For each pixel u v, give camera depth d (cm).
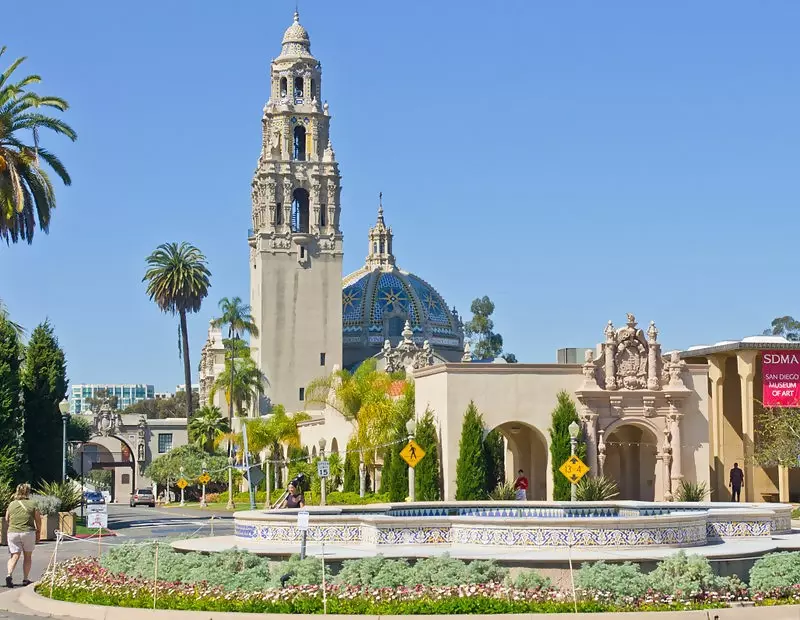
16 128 6431
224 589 2942
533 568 3023
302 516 3111
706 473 6912
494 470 7269
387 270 17900
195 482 13312
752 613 2664
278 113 15800
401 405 8412
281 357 15450
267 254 15538
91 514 3566
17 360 6531
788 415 7150
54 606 2942
